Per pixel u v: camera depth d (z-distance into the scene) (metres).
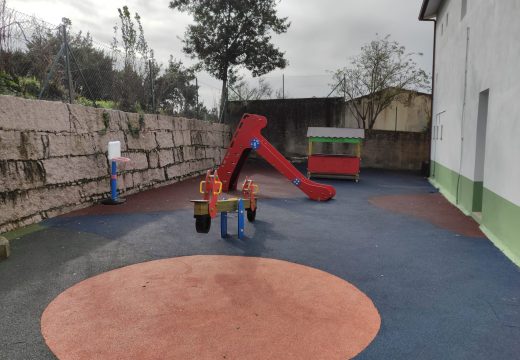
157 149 11.89
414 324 3.61
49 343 3.15
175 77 15.61
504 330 3.53
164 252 5.57
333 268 5.09
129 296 4.07
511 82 5.97
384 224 7.66
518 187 5.59
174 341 3.20
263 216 8.12
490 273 5.00
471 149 8.61
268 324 3.53
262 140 10.58
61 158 7.78
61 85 10.02
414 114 20.64
